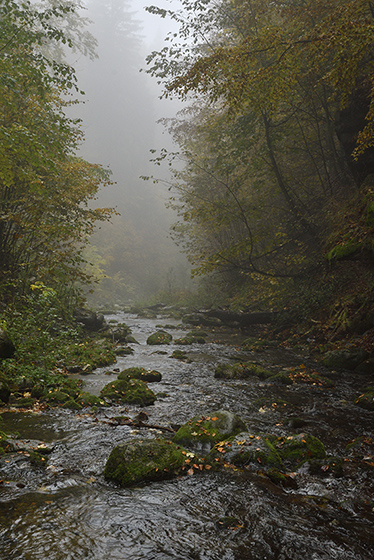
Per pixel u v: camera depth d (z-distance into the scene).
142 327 17.86
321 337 11.36
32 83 9.27
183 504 3.28
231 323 17.20
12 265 11.26
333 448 4.69
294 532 2.92
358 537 2.89
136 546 2.68
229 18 14.02
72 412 5.60
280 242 16.55
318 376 8.12
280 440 4.61
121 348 10.94
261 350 11.48
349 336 10.47
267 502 3.35
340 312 11.32
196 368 9.16
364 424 5.54
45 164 8.01
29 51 9.90
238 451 4.20
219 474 3.86
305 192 17.52
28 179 8.76
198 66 10.14
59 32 9.47
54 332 10.09
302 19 11.95
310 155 15.80
